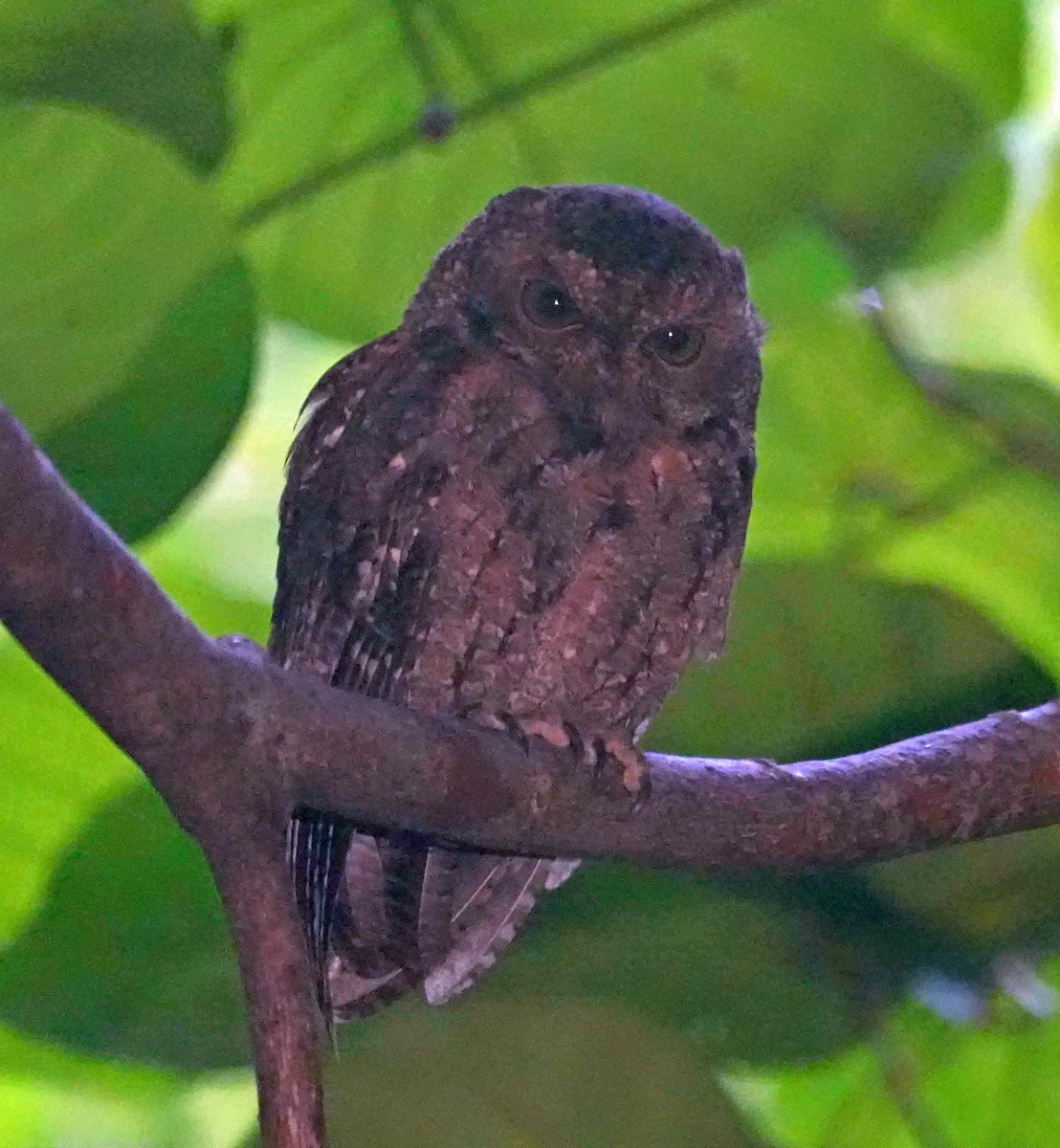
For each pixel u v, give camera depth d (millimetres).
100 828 5445
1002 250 5605
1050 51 5555
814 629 5473
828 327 5547
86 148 5395
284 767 5328
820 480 5551
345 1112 5441
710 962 5461
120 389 5406
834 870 5422
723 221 5520
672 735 5480
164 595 5312
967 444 5543
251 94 5496
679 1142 5445
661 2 5492
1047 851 5465
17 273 5398
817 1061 5465
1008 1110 5520
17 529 5297
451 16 5488
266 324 5508
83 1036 5438
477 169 5508
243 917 5320
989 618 5473
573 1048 5449
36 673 5504
